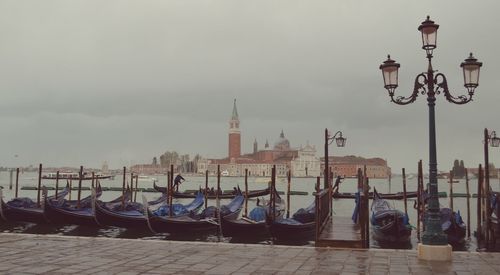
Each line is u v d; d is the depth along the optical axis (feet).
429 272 29.45
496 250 66.85
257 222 73.77
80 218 81.71
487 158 73.36
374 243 70.74
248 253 35.55
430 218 34.42
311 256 34.68
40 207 91.30
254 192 164.76
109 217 77.61
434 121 34.78
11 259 32.30
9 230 82.28
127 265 30.66
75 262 31.42
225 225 71.05
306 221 77.00
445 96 34.76
